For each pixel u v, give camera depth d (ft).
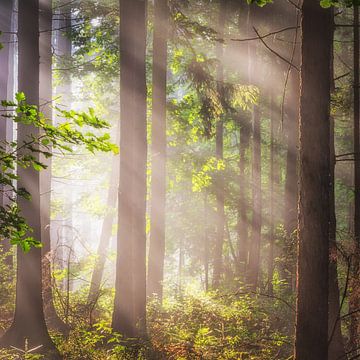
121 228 42.47
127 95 42.93
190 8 79.30
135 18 43.68
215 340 43.06
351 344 40.63
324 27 27.68
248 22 72.74
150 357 38.11
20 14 39.63
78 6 68.69
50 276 48.57
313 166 27.61
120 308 42.16
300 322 27.86
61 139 19.60
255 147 76.79
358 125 52.29
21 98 19.22
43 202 61.00
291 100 54.19
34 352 37.68
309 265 27.63
